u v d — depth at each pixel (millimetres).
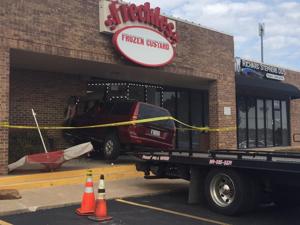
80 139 16109
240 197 8711
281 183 8633
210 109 19250
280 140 28000
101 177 8445
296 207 9914
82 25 13969
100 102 15594
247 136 25453
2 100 11867
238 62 23438
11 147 13961
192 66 17766
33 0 12797
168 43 16312
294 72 28047
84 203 8711
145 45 15445
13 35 12297
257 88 22781
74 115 16422
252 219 8680
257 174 8914
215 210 9156
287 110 28672
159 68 16266
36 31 12820
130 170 13789
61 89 17094
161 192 11297
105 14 14414
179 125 22219
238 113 24984
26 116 16094
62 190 10914
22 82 16094
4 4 12148
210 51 18656
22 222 8055
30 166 13070
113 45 14703
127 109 14445
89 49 14117
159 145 14727
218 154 9609
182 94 22594
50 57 13672
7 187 10695
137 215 8766
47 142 15359
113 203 9992
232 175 8867
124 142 14344
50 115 16719
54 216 8570
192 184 10000
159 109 14930
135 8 15203
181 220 8422
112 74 17453
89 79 17906
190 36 17688
